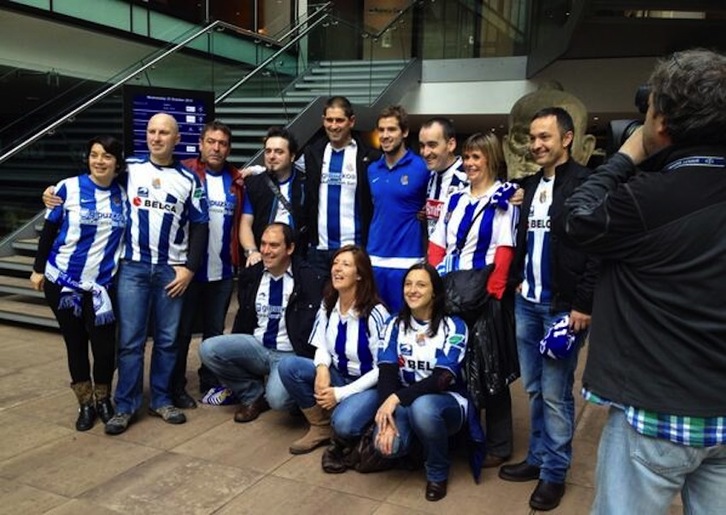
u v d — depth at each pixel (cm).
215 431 353
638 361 149
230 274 415
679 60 146
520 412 397
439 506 276
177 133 362
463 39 1206
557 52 930
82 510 268
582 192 161
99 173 342
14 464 308
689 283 143
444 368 288
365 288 323
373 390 312
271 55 1108
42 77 902
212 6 1345
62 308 342
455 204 320
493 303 296
